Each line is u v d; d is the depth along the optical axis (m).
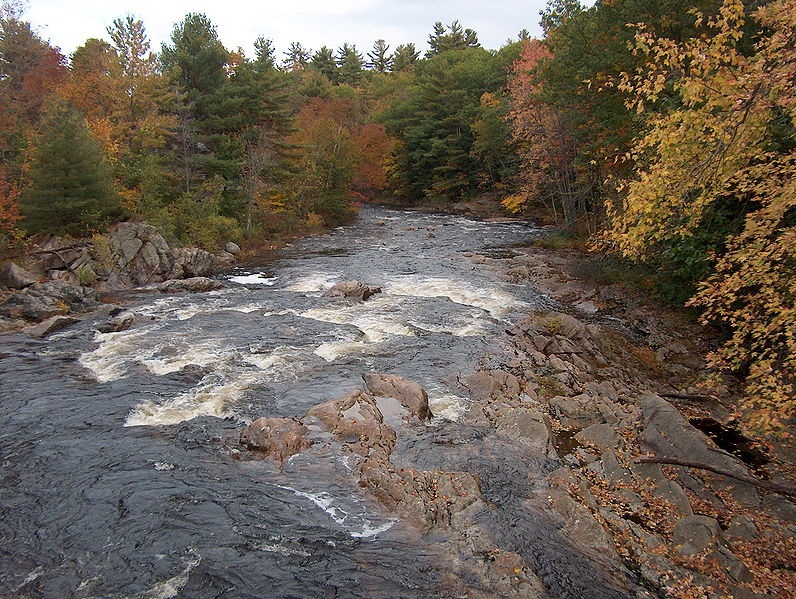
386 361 16.73
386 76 109.50
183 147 38.03
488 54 87.00
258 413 13.23
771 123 11.34
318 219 48.28
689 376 16.73
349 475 10.66
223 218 36.41
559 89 29.75
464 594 7.79
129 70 37.34
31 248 25.48
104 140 32.47
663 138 8.24
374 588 7.87
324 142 52.16
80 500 9.84
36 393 14.12
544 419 12.93
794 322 8.01
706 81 8.09
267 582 7.96
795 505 10.15
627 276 23.41
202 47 39.97
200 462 11.12
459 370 16.20
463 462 11.41
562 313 21.09
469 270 30.28
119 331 19.33
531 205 58.19
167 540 8.80
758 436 12.57
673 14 21.80
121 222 29.23
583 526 9.42
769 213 8.46
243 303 23.33
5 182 26.25
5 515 9.41
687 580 8.35
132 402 13.66
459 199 69.94
